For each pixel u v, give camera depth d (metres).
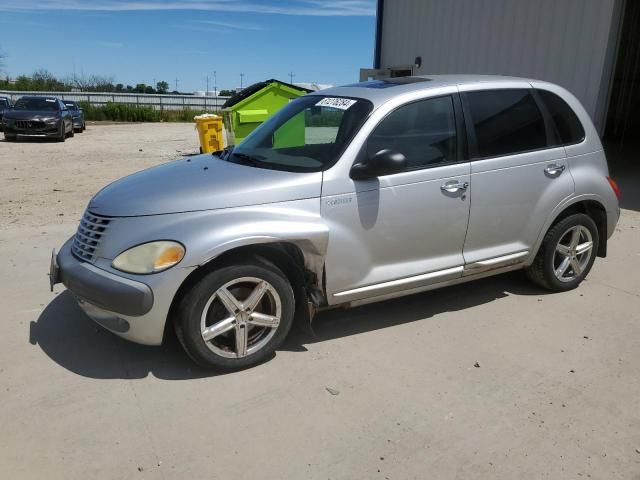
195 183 3.67
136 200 3.54
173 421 3.09
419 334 4.16
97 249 3.47
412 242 4.02
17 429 3.01
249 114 11.79
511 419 3.14
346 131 3.89
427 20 14.54
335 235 3.70
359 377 3.55
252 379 3.52
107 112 38.62
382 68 16.70
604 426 3.09
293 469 2.74
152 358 3.75
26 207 8.26
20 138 20.16
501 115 4.40
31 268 5.45
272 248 3.60
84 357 3.76
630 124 16.61
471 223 4.24
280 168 3.84
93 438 2.94
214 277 3.37
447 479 2.68
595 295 4.93
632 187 9.89
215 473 2.70
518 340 4.08
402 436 2.99
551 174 4.58
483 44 12.86
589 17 10.44
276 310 3.65
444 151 4.10
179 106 48.31
